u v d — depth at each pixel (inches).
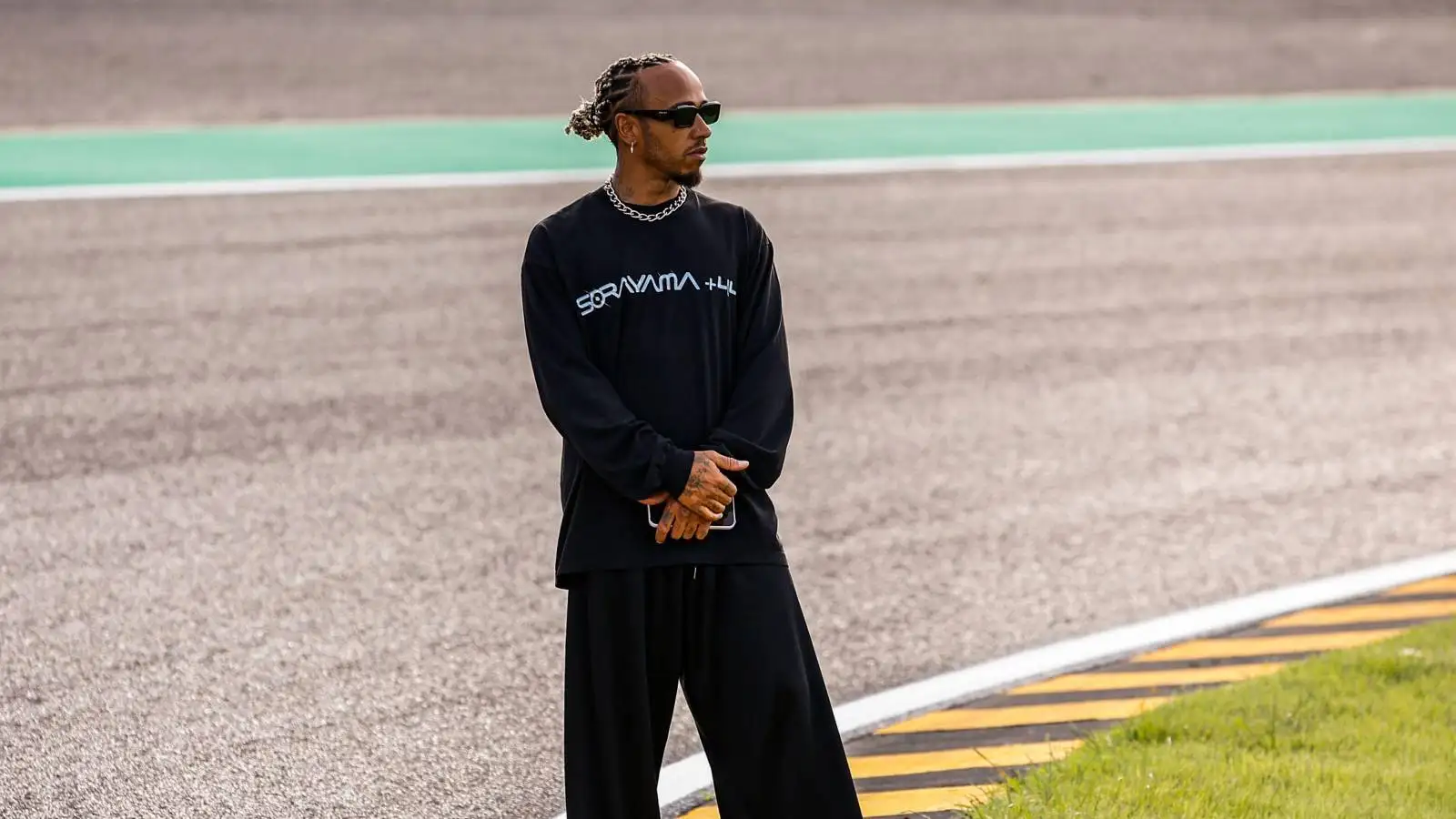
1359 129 1936.5
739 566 420.5
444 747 573.6
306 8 2455.7
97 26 2277.3
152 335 1088.8
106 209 1423.5
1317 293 1288.1
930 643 671.1
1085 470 898.1
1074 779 515.2
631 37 2338.8
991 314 1205.7
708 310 424.8
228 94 1932.8
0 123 1754.4
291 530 778.2
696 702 428.5
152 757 561.6
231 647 651.5
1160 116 1988.2
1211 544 794.8
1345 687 589.9
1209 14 2689.5
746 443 417.7
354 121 1817.2
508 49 2235.5
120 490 820.6
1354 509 848.9
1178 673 639.1
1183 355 1120.8
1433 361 1122.0
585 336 420.2
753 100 2003.0
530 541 778.2
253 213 1429.6
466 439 919.0
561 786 547.5
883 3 2679.6
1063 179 1663.4
